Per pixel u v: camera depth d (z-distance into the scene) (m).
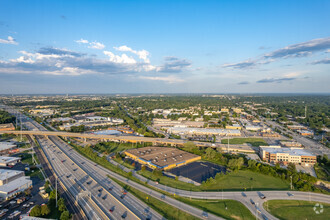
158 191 161.25
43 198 146.25
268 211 135.88
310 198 153.50
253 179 185.50
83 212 129.25
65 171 196.88
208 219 125.50
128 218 124.94
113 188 164.00
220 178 185.88
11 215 124.06
